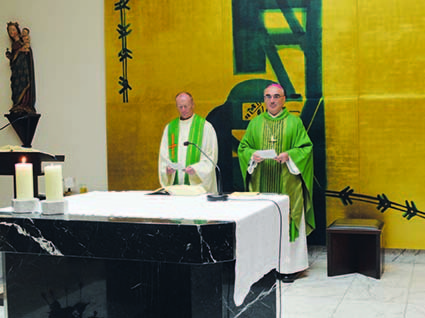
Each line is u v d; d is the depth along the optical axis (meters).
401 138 6.20
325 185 6.43
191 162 6.04
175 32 6.82
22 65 7.25
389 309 4.58
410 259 6.25
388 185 6.25
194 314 2.87
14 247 2.89
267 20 6.52
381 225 5.79
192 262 2.56
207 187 5.98
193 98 6.80
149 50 6.92
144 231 2.63
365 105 6.28
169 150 6.15
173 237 2.58
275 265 3.51
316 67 6.39
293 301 4.87
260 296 3.45
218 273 2.86
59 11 7.24
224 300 2.88
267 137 5.97
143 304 2.95
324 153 6.41
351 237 5.77
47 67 7.31
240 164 6.08
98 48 7.12
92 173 7.23
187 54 6.80
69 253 2.79
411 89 6.15
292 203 5.79
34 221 2.84
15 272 3.19
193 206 3.21
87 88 7.19
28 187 3.04
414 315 4.40
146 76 6.95
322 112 6.40
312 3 6.38
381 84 6.23
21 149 4.19
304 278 5.67
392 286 5.29
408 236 6.23
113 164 7.11
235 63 6.64
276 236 3.50
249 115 6.62
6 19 7.36
